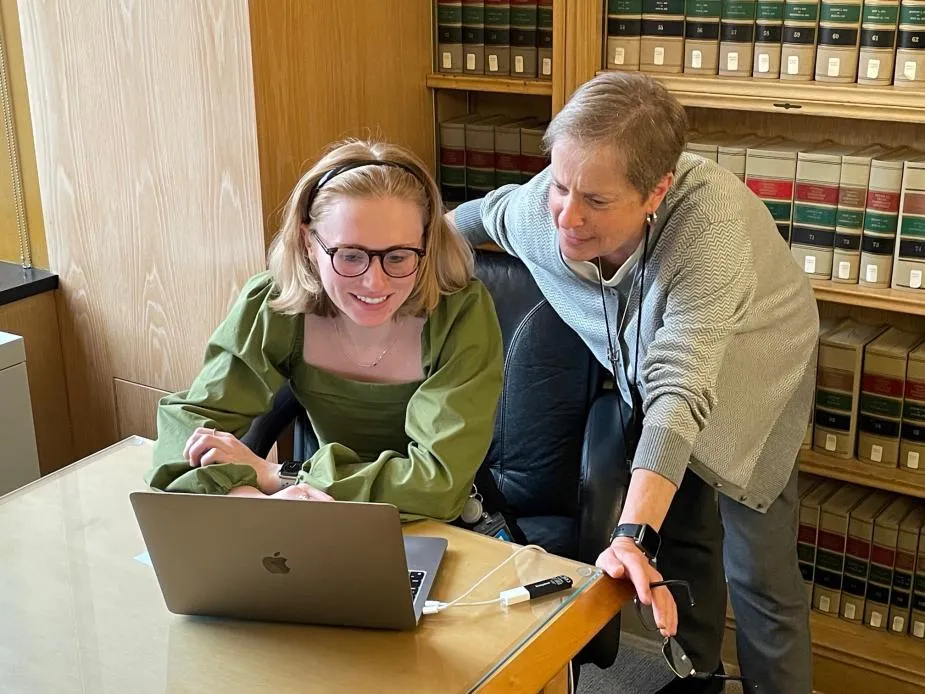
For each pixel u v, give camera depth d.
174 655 1.32
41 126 2.55
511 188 2.09
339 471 1.64
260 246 2.34
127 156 2.45
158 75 2.33
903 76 2.15
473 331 1.72
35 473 2.57
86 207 2.57
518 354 2.15
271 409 1.89
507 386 2.16
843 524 2.50
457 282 1.74
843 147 2.37
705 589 2.24
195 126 2.32
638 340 1.83
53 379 2.76
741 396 1.84
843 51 2.19
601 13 2.39
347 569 1.29
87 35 2.40
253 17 2.18
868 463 2.44
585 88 1.59
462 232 2.16
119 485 1.73
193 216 2.41
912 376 2.34
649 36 2.37
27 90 2.58
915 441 2.37
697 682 2.34
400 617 1.33
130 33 2.34
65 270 2.67
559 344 2.12
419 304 1.70
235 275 2.40
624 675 2.56
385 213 1.56
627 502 1.56
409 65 2.58
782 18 2.24
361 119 2.48
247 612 1.38
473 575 1.46
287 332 1.78
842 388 2.42
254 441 1.89
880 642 2.49
